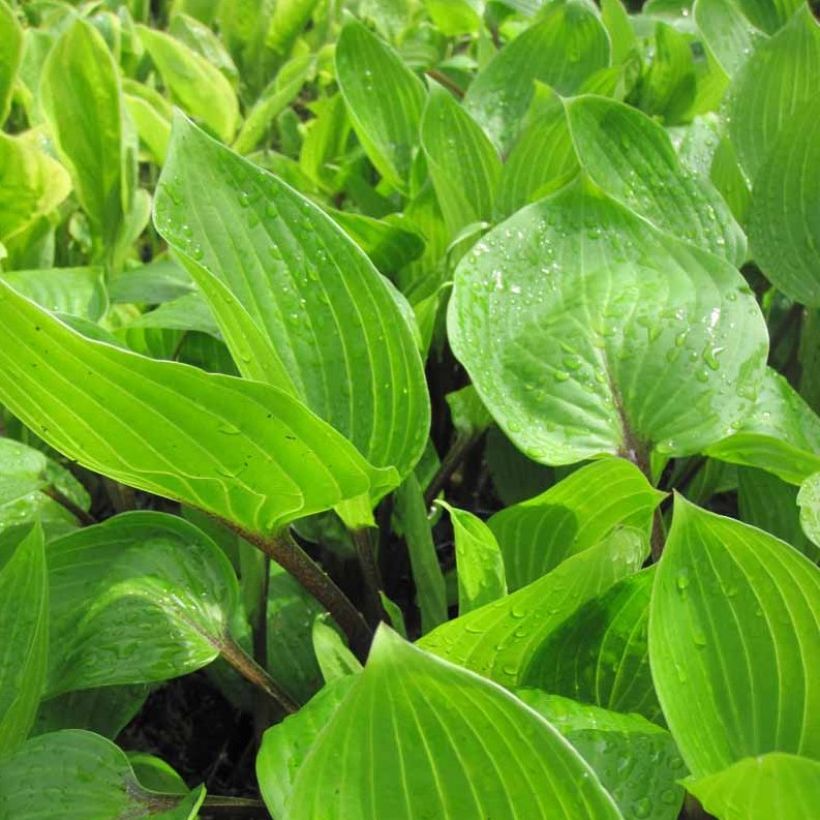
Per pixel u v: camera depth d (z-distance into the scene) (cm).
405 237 71
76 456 46
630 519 53
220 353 67
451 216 72
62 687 49
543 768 37
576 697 49
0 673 46
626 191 68
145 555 52
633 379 57
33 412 44
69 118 73
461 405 64
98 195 76
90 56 71
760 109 78
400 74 82
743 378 57
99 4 107
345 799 38
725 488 70
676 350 57
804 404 62
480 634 47
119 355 41
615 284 59
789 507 62
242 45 116
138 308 80
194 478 46
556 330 57
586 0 90
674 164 69
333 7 122
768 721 44
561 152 74
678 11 116
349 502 54
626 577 48
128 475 46
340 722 37
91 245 81
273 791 42
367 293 53
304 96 129
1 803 45
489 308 57
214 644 51
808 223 69
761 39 90
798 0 96
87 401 43
